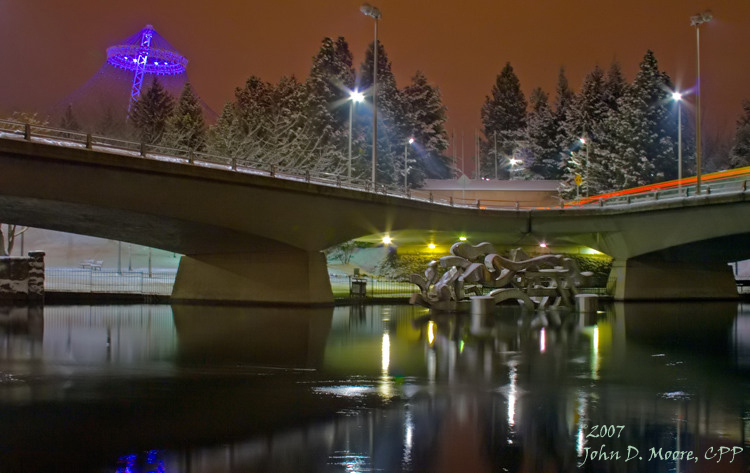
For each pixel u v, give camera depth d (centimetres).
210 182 4259
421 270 7638
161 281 6519
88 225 4581
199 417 1540
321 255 5012
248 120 9681
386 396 1770
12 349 2511
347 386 1895
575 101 12294
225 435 1400
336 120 9056
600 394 1820
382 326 3534
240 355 2447
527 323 3775
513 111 15512
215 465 1222
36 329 3164
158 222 4334
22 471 1178
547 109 13625
